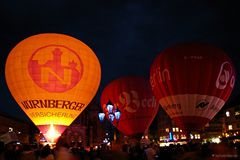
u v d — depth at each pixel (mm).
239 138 44594
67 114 22484
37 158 10539
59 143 9758
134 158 14078
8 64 23188
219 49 24594
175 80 23797
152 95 32531
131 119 31500
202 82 23281
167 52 25156
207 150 7234
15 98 23078
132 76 33625
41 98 21922
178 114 23781
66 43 23109
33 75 21953
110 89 33281
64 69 22219
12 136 13328
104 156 7738
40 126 22297
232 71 24406
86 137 58688
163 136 93062
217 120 80500
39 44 22672
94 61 24328
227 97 24562
